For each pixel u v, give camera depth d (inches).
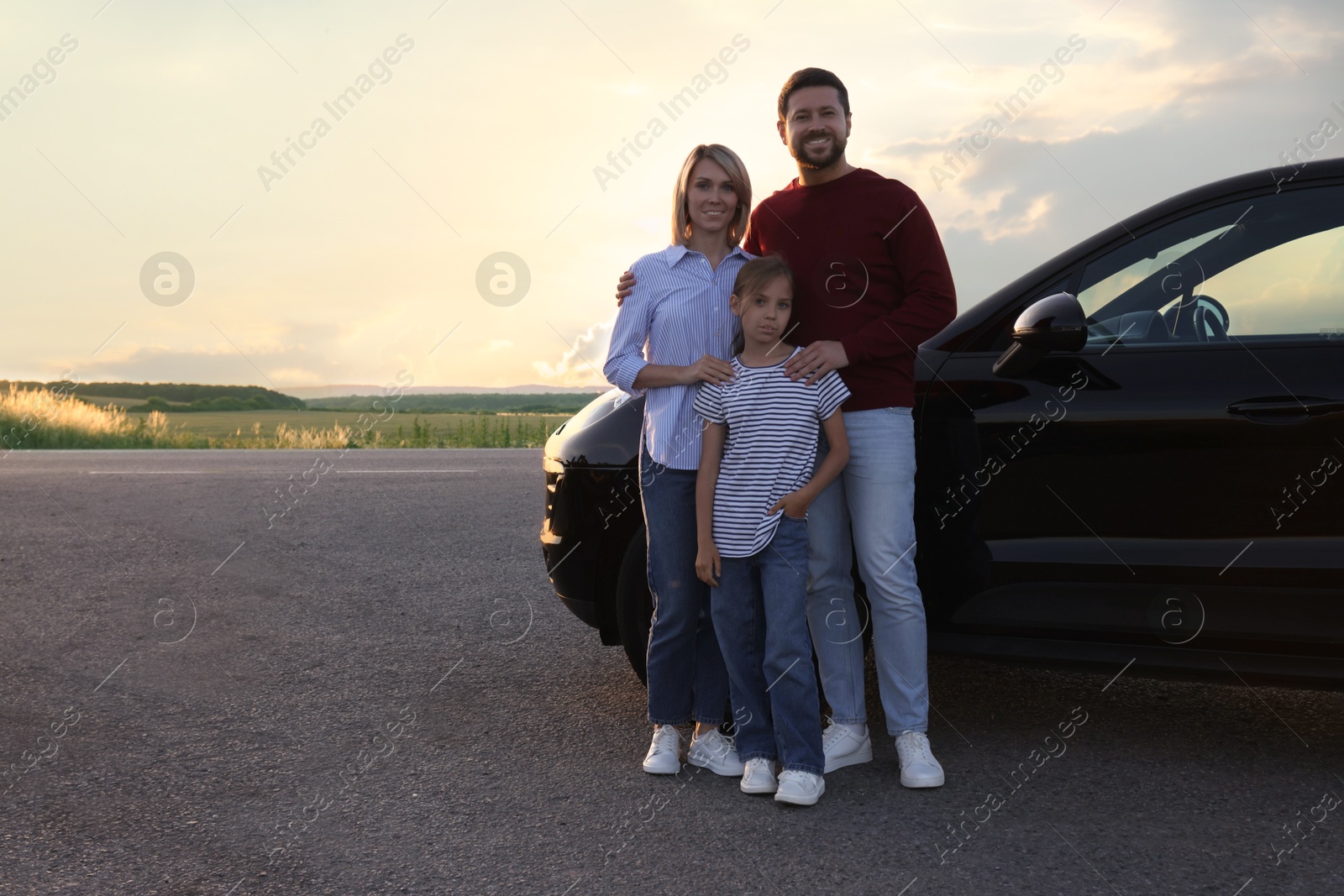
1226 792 107.2
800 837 98.0
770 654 106.8
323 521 279.0
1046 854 93.4
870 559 113.1
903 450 113.3
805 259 116.1
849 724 118.0
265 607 190.7
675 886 88.3
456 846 96.7
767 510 107.5
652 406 114.7
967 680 148.5
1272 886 86.9
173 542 248.2
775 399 107.7
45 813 104.4
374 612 187.9
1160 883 87.6
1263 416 106.2
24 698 141.6
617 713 136.5
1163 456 109.7
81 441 599.5
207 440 617.0
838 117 113.7
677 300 113.4
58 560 227.6
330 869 92.1
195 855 95.1
